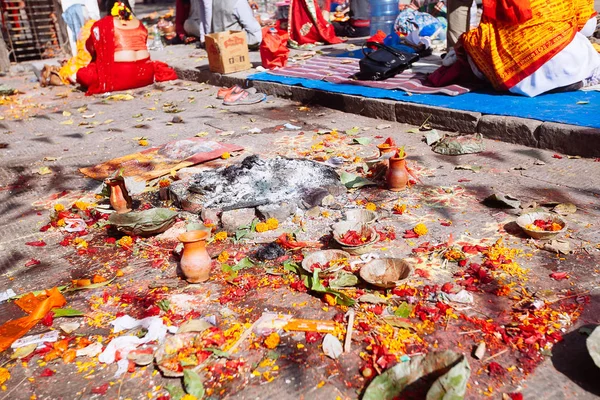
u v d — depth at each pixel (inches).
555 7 235.1
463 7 323.3
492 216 158.1
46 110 346.6
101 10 680.4
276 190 175.0
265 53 378.3
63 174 223.1
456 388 86.6
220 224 165.6
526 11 231.5
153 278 139.6
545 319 112.0
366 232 147.3
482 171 192.9
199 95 359.3
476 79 269.4
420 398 92.7
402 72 312.2
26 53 553.0
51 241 165.8
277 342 109.7
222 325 117.6
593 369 98.6
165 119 302.0
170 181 201.6
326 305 121.7
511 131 218.2
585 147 196.4
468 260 136.1
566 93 242.8
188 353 107.0
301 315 118.8
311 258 134.6
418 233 149.1
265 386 99.4
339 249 142.3
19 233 172.4
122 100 362.3
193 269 133.0
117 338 112.9
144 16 774.5
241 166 189.3
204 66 414.9
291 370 102.9
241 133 261.7
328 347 106.5
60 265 150.7
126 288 135.7
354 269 133.9
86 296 133.4
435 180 187.8
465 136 221.6
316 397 96.3
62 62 462.9
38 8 539.2
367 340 108.7
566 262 131.7
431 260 136.8
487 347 105.7
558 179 180.4
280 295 127.2
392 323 112.6
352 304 119.6
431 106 247.1
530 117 216.7
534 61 238.8
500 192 173.9
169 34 575.5
